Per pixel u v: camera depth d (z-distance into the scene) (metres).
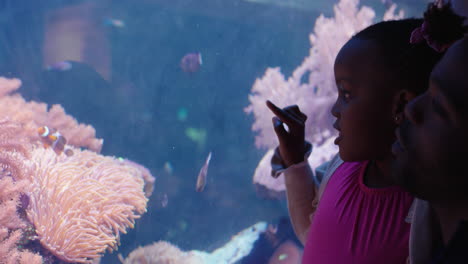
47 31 15.01
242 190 9.88
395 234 0.80
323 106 6.43
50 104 14.82
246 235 5.36
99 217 2.96
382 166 0.86
